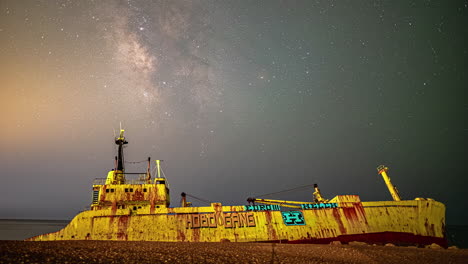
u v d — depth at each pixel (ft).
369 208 93.15
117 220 82.07
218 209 87.15
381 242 87.04
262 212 88.53
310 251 46.80
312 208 91.76
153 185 93.86
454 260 45.80
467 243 183.62
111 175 97.76
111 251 31.45
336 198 95.04
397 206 93.15
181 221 83.92
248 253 39.17
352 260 40.73
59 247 31.53
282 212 89.66
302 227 87.61
